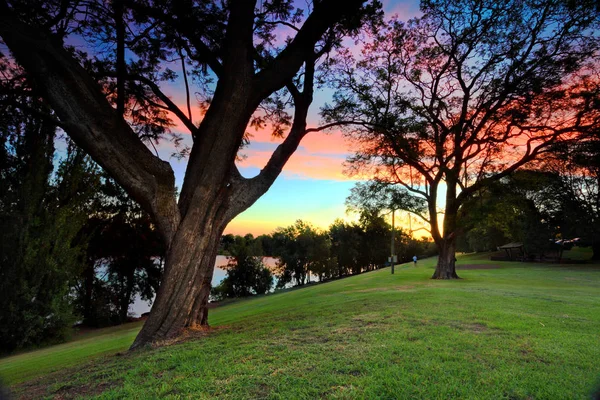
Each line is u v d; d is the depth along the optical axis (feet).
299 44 32.53
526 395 13.43
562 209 138.00
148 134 46.29
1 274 56.24
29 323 57.31
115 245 110.01
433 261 194.70
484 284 64.03
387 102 67.51
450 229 81.92
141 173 27.50
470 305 34.12
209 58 34.78
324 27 32.53
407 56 74.28
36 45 24.86
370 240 258.16
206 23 37.40
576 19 57.00
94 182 70.18
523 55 63.10
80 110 26.05
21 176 61.00
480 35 66.23
